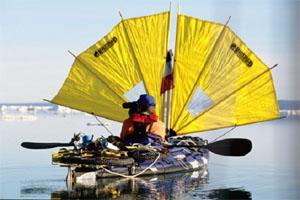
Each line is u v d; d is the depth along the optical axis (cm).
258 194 1563
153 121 1905
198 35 2373
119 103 2338
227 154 1920
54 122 4869
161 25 2392
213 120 2302
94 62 2372
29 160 2198
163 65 2361
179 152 1991
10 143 2869
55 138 3062
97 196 1498
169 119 2303
